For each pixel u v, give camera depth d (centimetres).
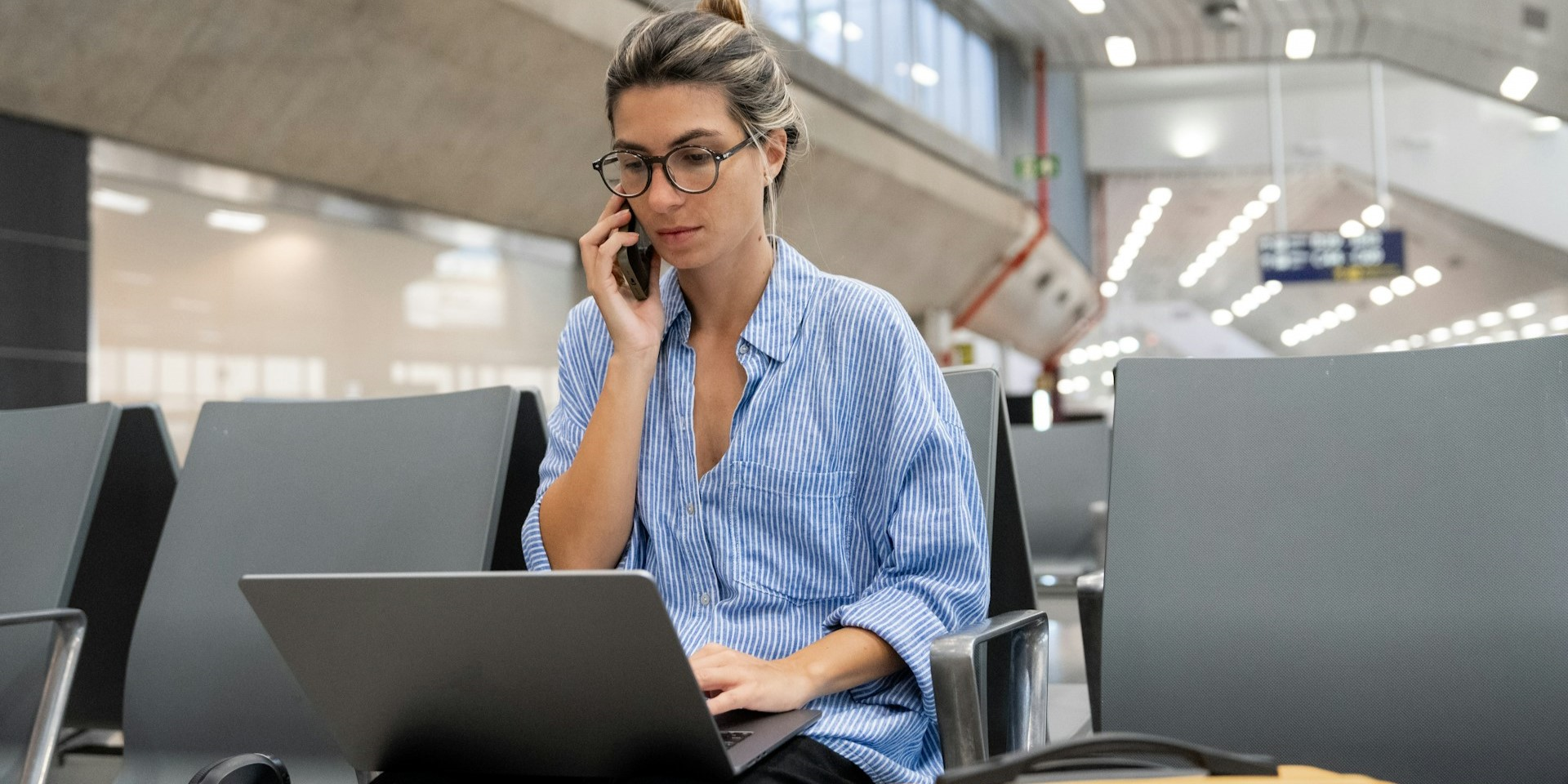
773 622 149
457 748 125
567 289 997
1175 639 157
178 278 689
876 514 152
